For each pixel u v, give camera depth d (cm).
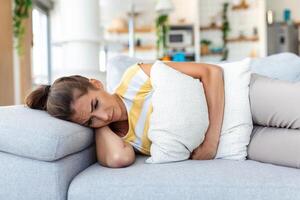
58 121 130
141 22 716
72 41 348
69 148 123
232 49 671
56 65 681
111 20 716
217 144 143
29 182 118
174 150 136
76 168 130
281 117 136
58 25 691
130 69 162
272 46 646
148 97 151
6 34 319
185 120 136
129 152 136
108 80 189
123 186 113
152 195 112
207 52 668
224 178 113
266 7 681
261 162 137
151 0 717
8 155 121
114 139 139
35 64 647
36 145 116
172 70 148
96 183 115
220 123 145
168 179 114
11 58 325
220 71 152
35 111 139
